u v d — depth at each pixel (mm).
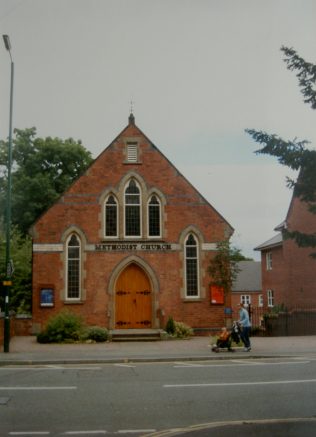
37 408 11383
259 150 9758
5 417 10617
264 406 11461
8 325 21375
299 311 29312
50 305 27688
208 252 28969
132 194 29141
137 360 19094
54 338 25047
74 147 46219
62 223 28297
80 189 28688
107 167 29062
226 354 20219
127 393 12922
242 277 61469
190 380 14695
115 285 28359
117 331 27188
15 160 46219
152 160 29406
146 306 28453
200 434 8977
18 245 38719
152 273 28453
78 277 28172
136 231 28875
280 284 41781
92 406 11562
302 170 9602
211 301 28578
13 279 34344
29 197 44125
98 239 28406
